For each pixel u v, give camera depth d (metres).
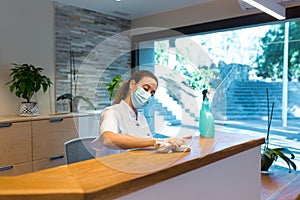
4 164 2.56
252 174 1.55
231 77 3.53
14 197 0.72
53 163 2.91
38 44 3.30
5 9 3.02
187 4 3.53
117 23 4.12
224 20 3.35
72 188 0.76
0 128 2.52
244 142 1.43
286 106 3.17
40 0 3.30
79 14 3.67
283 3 2.87
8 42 3.05
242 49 3.43
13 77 2.96
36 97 3.28
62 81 3.51
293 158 3.00
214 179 1.24
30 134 2.74
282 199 2.51
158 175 0.94
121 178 0.86
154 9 3.73
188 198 1.10
